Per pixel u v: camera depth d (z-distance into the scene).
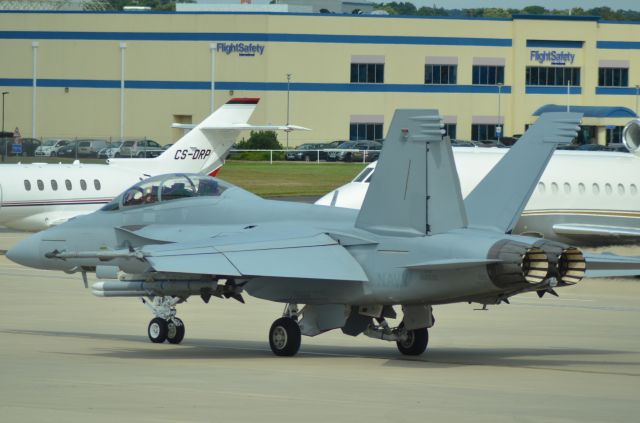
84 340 79.69
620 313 100.94
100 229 82.62
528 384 59.41
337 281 69.81
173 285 72.06
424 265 64.19
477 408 51.56
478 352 75.06
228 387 57.03
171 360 68.56
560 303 109.81
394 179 68.56
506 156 70.56
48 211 164.50
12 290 115.94
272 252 67.94
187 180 82.06
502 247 64.06
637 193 142.88
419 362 69.12
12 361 67.31
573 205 140.00
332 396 54.47
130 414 48.94
